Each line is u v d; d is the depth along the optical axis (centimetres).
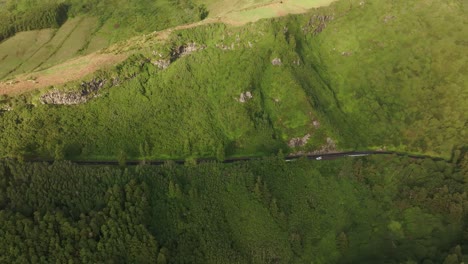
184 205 14438
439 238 14650
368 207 15775
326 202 15812
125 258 12850
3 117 15612
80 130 16125
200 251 13688
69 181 13838
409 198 15675
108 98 16912
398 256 14250
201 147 16775
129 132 16488
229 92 17825
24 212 13000
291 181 16000
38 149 15438
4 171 14062
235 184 15162
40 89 15975
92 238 12756
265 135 17400
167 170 15138
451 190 15475
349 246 14775
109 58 17525
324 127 17862
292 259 14288
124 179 14212
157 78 17775
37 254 12262
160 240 13412
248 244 14238
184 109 17425
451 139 17638
